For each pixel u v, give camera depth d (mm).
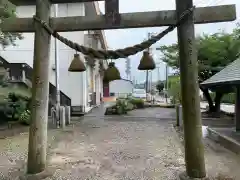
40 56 4055
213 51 12969
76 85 13922
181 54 3877
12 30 4215
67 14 13688
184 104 3877
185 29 3830
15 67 13234
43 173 4102
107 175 4379
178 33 3918
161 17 3914
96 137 7734
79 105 13883
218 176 4270
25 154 5805
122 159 5340
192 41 3834
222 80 7125
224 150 6059
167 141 7086
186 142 3887
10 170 4656
